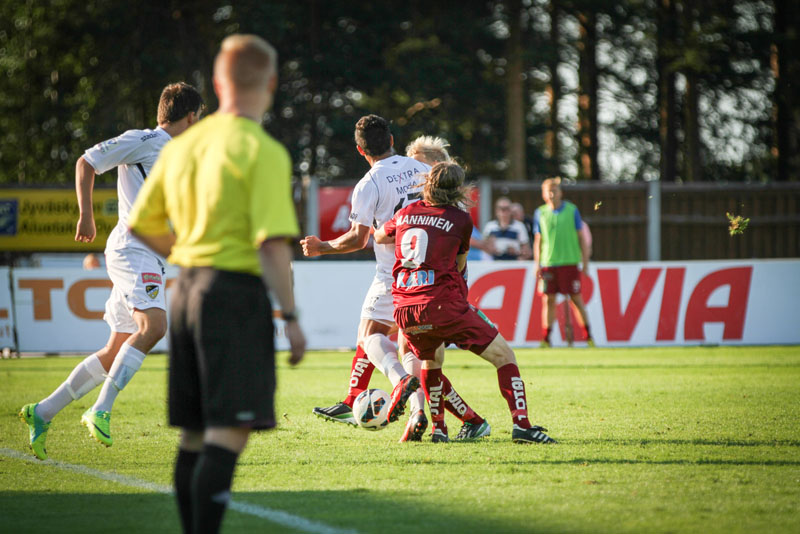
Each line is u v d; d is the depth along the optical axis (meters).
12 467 18.27
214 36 102.94
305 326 49.44
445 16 108.44
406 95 107.62
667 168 120.12
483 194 73.00
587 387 31.23
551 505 14.16
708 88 117.19
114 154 19.89
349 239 21.67
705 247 77.38
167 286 47.97
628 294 49.53
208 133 11.57
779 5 112.75
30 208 70.56
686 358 43.28
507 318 49.56
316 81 109.94
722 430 21.69
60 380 37.06
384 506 14.28
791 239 77.06
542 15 114.38
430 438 21.14
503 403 27.52
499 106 113.31
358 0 109.19
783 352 46.34
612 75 126.69
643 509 13.89
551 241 46.88
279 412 26.05
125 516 14.06
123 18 101.25
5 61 104.06
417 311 19.38
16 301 49.84
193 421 11.69
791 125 117.88
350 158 113.56
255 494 15.23
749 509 13.88
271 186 11.02
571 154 131.25
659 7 111.31
